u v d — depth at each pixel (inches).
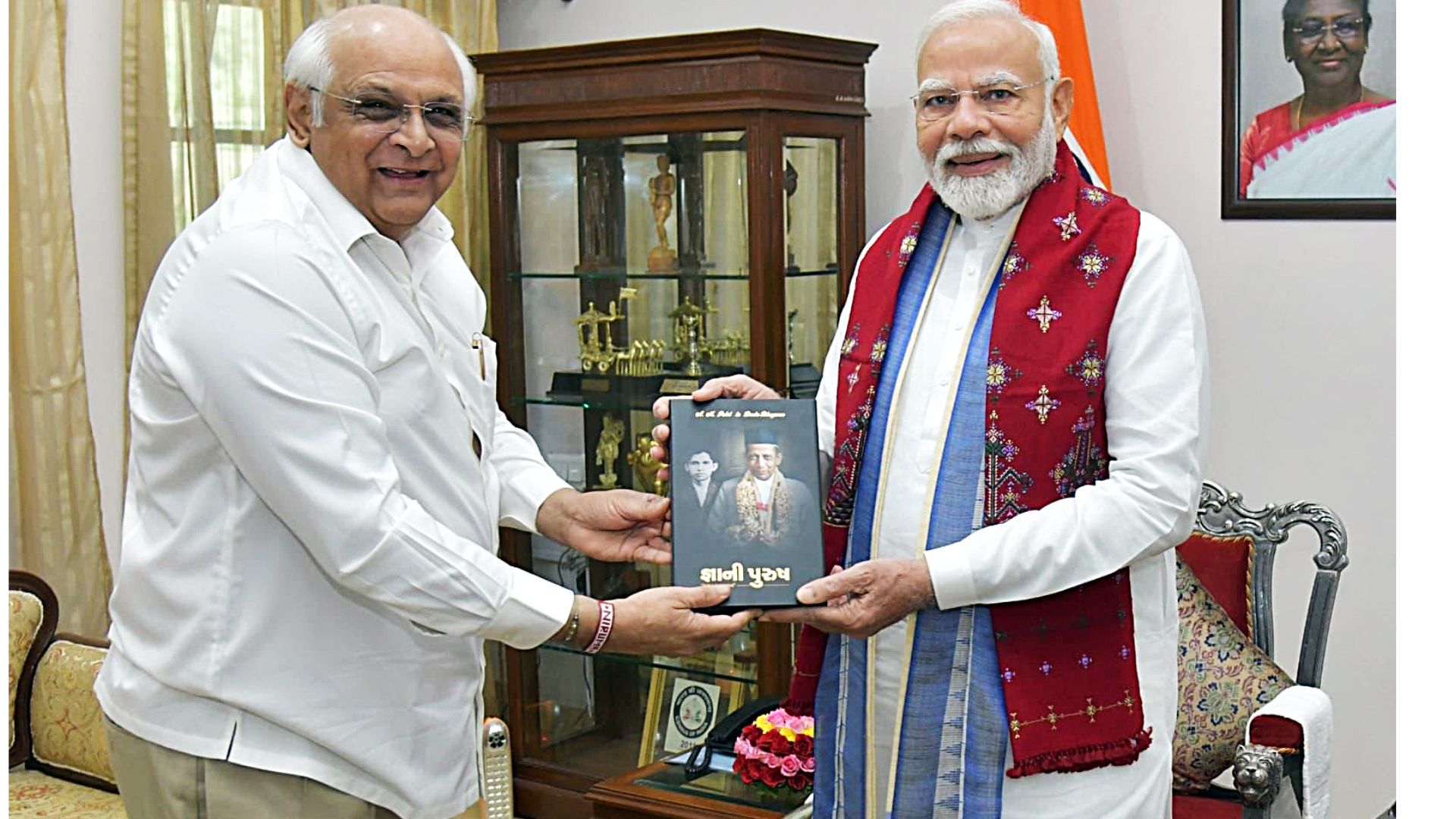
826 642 94.9
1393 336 123.7
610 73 144.9
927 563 82.4
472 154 167.9
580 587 155.6
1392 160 121.8
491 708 170.4
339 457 74.1
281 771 77.8
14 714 135.4
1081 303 84.4
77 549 142.3
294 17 153.3
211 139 147.9
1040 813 84.8
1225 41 128.2
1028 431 83.7
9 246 137.2
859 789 90.0
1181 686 112.2
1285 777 101.2
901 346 90.2
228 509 77.1
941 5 146.4
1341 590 129.3
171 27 144.9
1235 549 114.4
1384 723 128.1
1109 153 136.8
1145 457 82.1
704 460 89.2
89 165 144.3
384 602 76.4
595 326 151.0
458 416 83.1
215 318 73.7
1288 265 128.5
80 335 141.3
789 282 140.6
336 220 78.1
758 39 135.0
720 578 86.4
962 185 86.7
